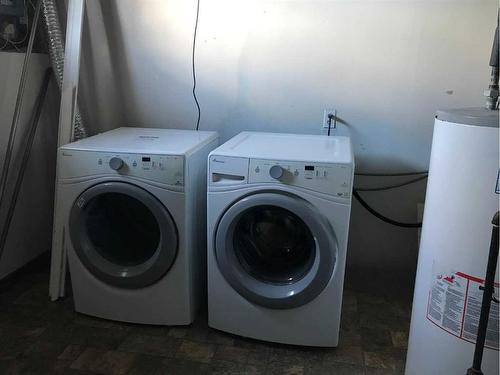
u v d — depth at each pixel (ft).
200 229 6.86
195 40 7.97
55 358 6.11
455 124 4.48
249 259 6.52
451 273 4.75
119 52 8.29
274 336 6.43
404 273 8.43
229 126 8.30
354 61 7.57
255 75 7.94
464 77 7.35
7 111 7.47
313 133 8.05
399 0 7.20
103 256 6.81
